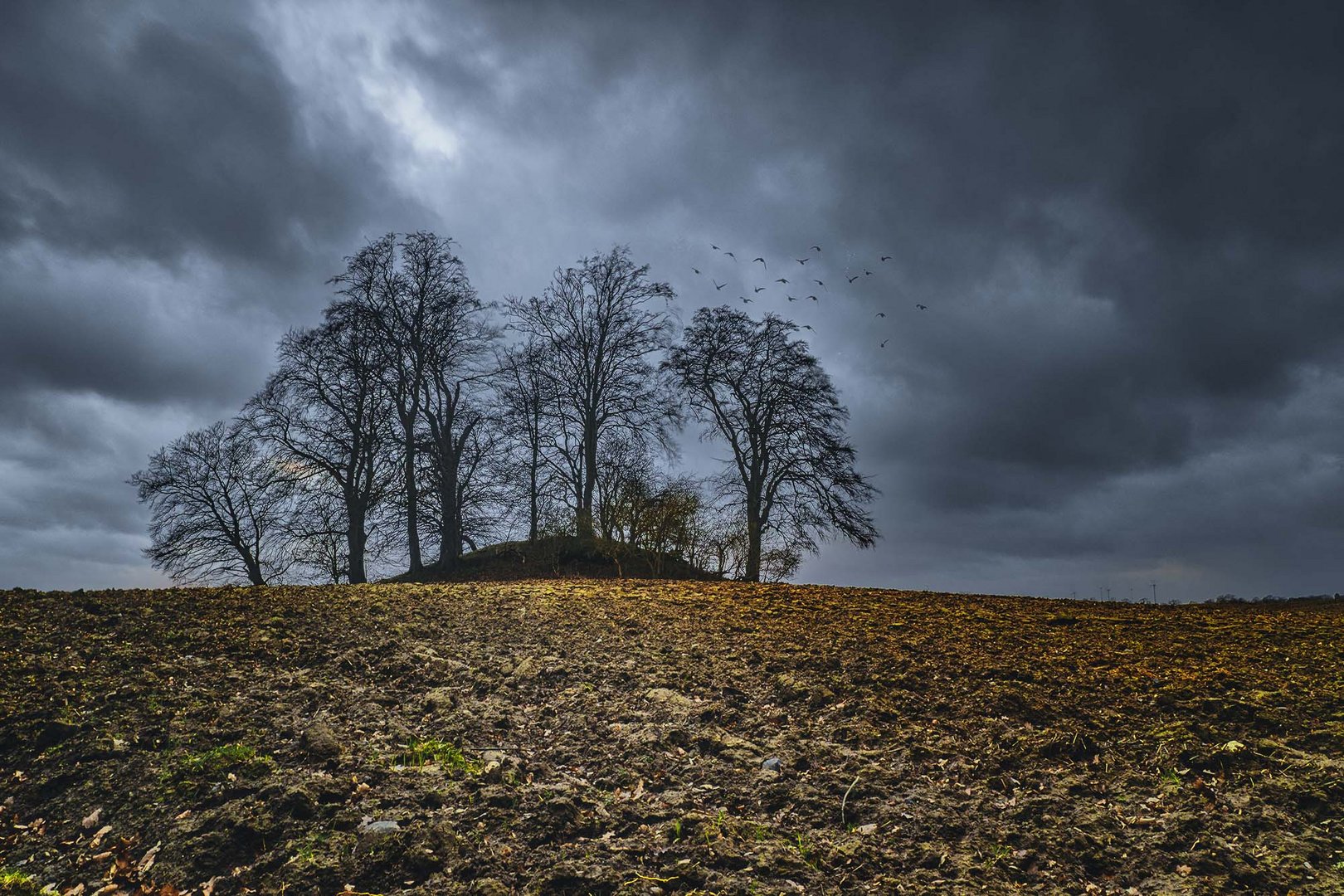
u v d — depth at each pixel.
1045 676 6.73
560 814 4.41
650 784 4.96
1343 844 4.16
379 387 23.45
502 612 9.48
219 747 5.17
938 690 6.45
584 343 25.39
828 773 5.08
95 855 4.12
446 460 23.48
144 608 8.70
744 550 19.11
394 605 9.64
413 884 3.80
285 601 9.57
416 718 6.00
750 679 6.88
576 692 6.61
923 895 3.79
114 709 5.75
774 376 24.36
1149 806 4.59
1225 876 3.90
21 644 7.17
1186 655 7.47
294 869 3.87
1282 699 5.99
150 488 22.83
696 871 3.91
